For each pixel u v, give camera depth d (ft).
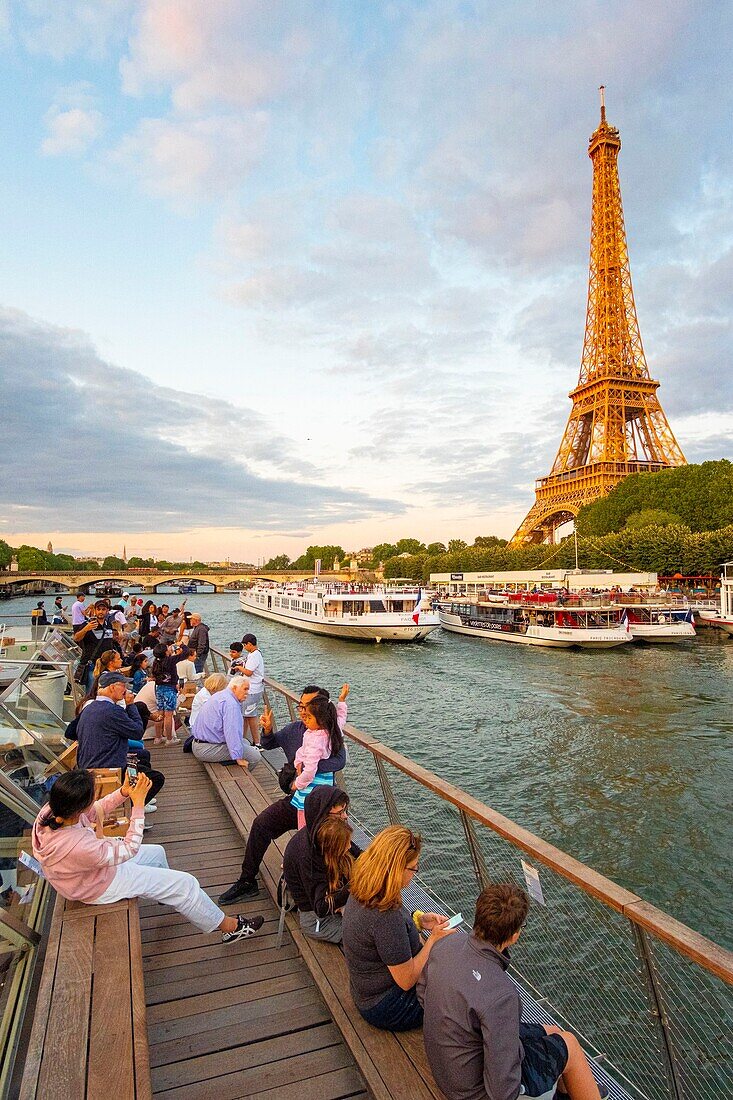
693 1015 24.89
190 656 56.13
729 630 211.41
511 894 12.34
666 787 68.49
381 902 14.43
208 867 26.25
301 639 222.28
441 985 11.99
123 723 29.66
